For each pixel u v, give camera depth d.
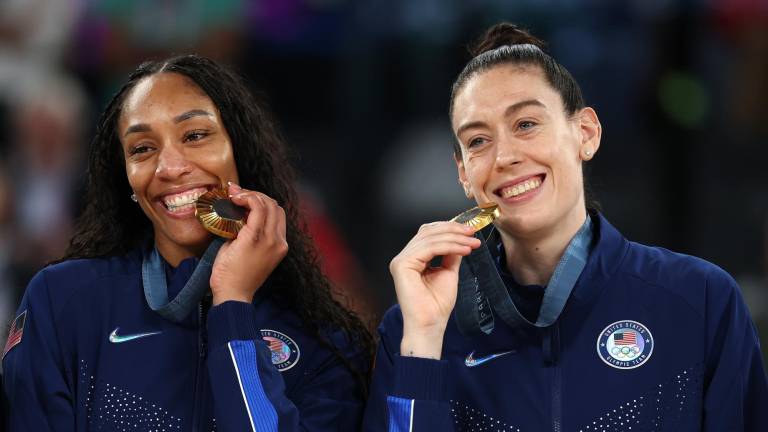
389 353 11.27
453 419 10.91
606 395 10.56
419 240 10.87
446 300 10.80
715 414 10.46
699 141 22.94
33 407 10.73
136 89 11.22
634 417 10.48
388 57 23.89
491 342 11.02
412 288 10.76
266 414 10.40
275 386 10.61
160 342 11.02
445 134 23.73
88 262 11.37
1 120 21.72
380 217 23.62
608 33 23.06
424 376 10.57
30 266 19.11
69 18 23.77
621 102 23.19
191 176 10.98
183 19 24.25
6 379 10.93
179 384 10.91
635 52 23.00
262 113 11.90
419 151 23.75
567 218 10.95
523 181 10.75
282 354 11.23
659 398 10.50
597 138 11.33
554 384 10.70
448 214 23.42
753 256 22.81
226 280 10.79
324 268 12.92
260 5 24.52
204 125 11.09
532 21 23.02
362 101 23.98
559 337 10.80
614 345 10.69
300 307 11.53
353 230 23.58
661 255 11.09
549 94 10.89
